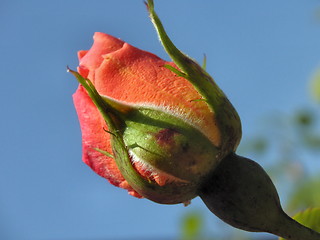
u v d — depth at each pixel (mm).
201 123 129
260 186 133
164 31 128
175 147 128
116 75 128
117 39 133
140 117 128
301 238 134
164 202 133
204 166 131
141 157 128
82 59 131
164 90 129
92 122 132
